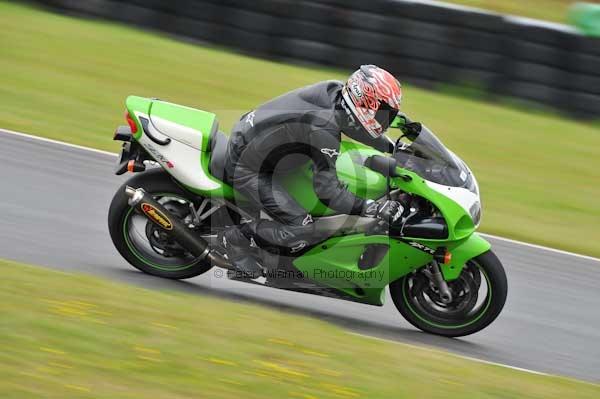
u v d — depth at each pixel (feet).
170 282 52.11
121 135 51.72
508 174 86.33
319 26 104.47
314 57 105.29
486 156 89.56
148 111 50.96
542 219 76.84
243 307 47.24
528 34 100.89
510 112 101.60
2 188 63.05
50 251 53.52
